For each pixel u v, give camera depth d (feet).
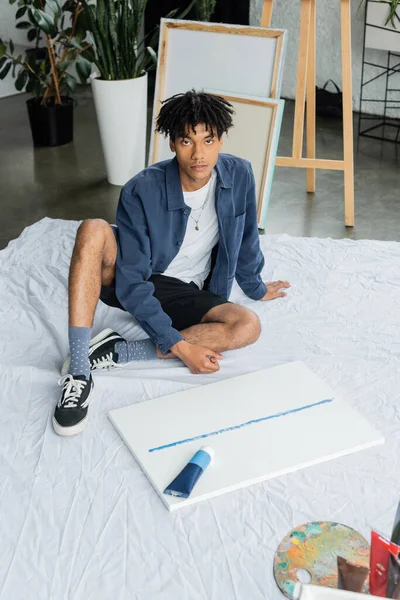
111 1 11.17
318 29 15.62
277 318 7.94
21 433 6.23
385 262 9.05
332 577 4.85
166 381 6.81
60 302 8.23
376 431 6.14
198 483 5.59
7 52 17.30
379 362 7.16
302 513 5.44
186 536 5.26
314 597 3.65
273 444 5.99
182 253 7.15
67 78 13.78
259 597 4.80
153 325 6.84
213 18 16.43
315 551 5.05
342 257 9.20
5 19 17.16
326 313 8.02
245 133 10.31
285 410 6.39
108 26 11.43
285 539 5.15
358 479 5.74
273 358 7.22
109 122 11.85
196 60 10.60
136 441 6.04
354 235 10.67
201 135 6.23
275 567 4.96
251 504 5.51
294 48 16.24
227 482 5.60
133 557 5.10
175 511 5.45
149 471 5.72
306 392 6.61
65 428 6.13
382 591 4.17
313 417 6.30
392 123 15.10
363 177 12.68
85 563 5.06
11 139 14.61
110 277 7.02
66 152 13.93
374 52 14.99
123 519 5.40
